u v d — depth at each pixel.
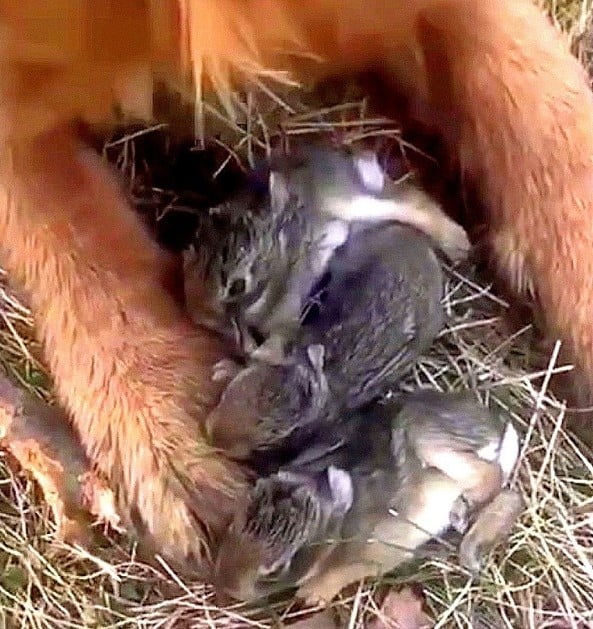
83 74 0.60
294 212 0.64
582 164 0.65
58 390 0.65
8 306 0.69
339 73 0.67
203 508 0.64
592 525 0.69
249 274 0.63
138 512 0.65
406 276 0.65
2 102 0.61
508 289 0.68
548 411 0.69
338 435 0.65
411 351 0.66
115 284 0.64
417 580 0.68
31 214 0.64
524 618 0.68
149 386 0.64
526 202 0.66
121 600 0.68
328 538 0.63
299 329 0.64
